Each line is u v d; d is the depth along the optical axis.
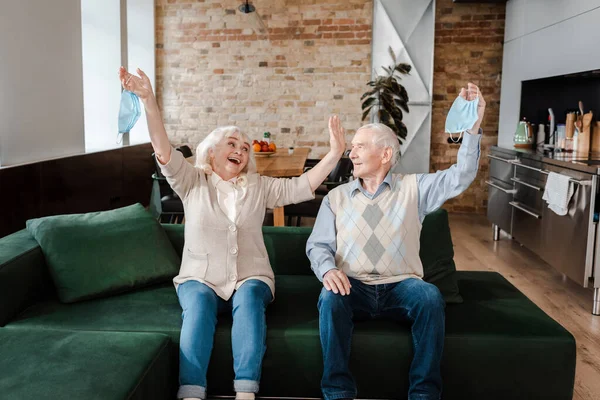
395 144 2.27
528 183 4.59
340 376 1.98
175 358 2.07
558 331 2.13
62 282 2.35
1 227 3.34
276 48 6.96
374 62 6.80
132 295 2.43
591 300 3.80
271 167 4.26
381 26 6.72
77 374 1.67
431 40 6.65
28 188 3.65
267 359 2.09
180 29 7.05
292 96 7.02
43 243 2.42
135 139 7.21
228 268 2.24
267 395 2.11
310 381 2.10
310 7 6.85
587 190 3.55
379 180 2.32
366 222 2.25
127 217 2.65
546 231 4.23
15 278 2.21
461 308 2.37
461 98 2.14
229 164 2.35
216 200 2.33
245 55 7.01
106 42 6.03
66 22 4.43
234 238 2.27
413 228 2.26
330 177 4.59
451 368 2.09
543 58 5.11
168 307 2.30
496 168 5.51
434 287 2.12
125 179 5.70
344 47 6.88
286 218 6.11
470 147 2.16
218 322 2.16
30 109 3.94
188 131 7.21
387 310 2.19
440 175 2.26
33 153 3.99
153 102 2.17
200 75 7.10
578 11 4.40
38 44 4.02
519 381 2.09
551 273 4.42
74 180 4.39
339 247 2.28
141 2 6.95
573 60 4.49
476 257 4.88
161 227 2.74
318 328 2.11
